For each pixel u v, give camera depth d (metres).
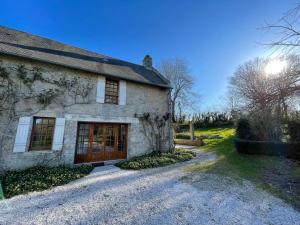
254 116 4.03
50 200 4.45
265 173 6.80
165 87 10.90
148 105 10.17
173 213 3.82
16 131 6.45
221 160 9.18
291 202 4.30
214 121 27.84
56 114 7.28
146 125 9.98
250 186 5.41
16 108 6.51
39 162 6.79
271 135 10.46
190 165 8.28
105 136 8.81
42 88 7.07
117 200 4.48
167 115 10.91
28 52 7.14
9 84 6.45
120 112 9.02
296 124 9.32
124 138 9.41
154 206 4.15
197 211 3.91
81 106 7.91
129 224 3.40
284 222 3.46
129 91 9.48
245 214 3.77
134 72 10.85
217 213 3.82
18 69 6.66
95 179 6.19
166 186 5.48
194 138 17.72
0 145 6.14
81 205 4.20
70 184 5.62
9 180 5.36
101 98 8.48
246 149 10.48
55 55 8.12
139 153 9.54
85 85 8.11
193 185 5.55
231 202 4.34
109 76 8.75
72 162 7.46
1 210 3.91
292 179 6.00
